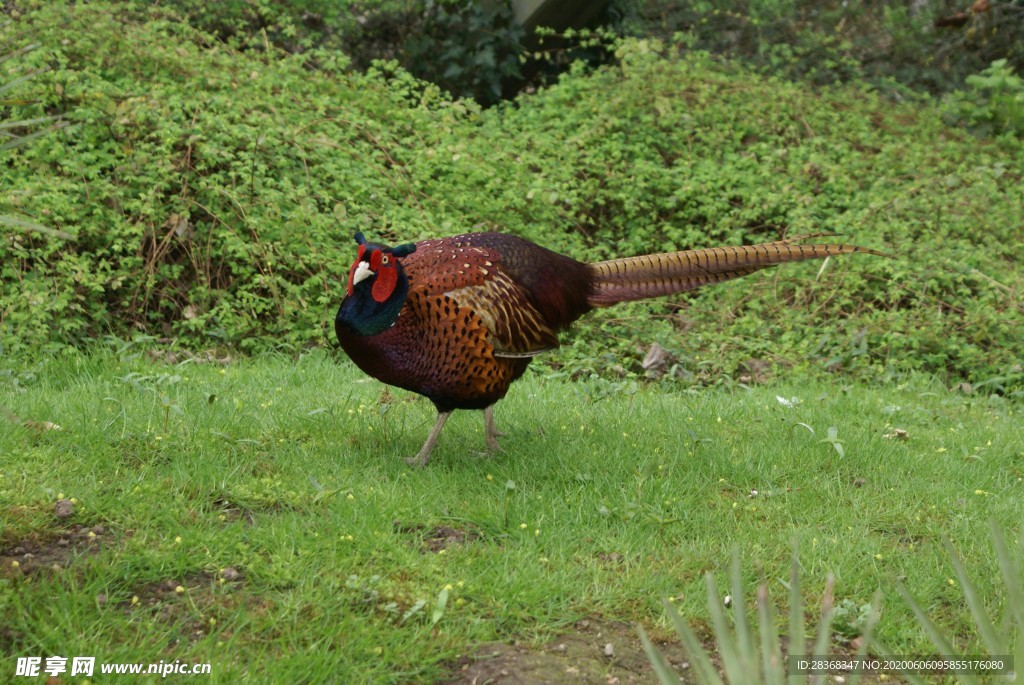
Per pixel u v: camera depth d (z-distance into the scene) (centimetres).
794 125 1838
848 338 1352
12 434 825
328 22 1925
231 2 1839
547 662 596
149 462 812
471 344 816
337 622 612
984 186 1656
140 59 1511
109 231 1259
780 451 925
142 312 1246
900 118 2025
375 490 782
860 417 1079
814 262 1500
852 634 650
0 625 575
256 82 1536
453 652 596
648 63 1842
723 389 1205
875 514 819
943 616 676
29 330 1102
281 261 1303
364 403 999
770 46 2239
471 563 690
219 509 743
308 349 1232
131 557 649
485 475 844
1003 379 1288
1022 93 2059
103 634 581
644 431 965
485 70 1995
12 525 679
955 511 832
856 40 2303
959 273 1459
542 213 1542
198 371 1091
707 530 771
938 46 2289
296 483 793
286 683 549
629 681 584
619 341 1329
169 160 1316
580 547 735
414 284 805
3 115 1310
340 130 1514
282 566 659
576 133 1741
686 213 1642
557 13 2061
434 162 1504
